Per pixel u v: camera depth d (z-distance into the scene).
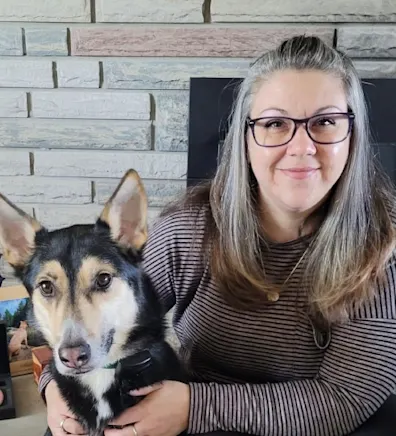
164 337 1.10
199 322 1.18
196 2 1.73
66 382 1.04
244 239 1.10
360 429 1.04
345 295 1.02
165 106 1.85
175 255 1.17
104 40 1.79
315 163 0.99
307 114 0.98
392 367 1.03
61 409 1.06
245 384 1.09
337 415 1.02
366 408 1.02
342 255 1.05
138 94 1.83
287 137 0.99
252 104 1.05
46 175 1.94
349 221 1.06
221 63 1.78
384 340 1.03
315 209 1.09
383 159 1.65
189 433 1.04
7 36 1.79
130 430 1.01
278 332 1.11
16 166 1.93
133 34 1.77
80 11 1.76
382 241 1.06
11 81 1.84
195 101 1.76
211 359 1.22
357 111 1.02
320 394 1.04
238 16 1.74
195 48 1.78
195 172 1.79
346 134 1.00
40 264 1.02
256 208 1.11
